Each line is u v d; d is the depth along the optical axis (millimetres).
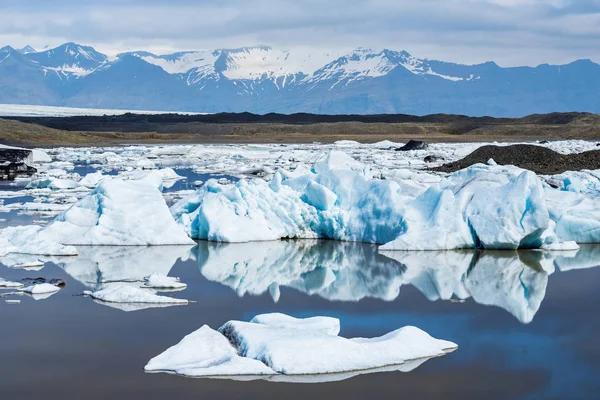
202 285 18719
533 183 23328
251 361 12398
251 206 25625
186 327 14922
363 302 17156
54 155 75000
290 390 11578
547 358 13266
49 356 13188
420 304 17000
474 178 25141
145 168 59250
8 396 11422
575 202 26344
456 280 19406
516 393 11641
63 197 37156
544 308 16656
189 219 25797
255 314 15953
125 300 16906
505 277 19734
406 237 23312
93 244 23625
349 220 25219
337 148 93000
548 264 21375
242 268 20703
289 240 25266
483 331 14875
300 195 26141
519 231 22859
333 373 12297
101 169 57812
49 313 15844
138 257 21859
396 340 13383
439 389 11734
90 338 14180
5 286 18125
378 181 25297
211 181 26875
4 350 13500
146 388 11688
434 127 157750
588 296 17750
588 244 24625
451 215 23688
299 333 13242
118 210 24234
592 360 13195
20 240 23188
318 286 18734
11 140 93500
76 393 11523
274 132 150500
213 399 11242
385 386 11797
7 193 39062
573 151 67312
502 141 119062
